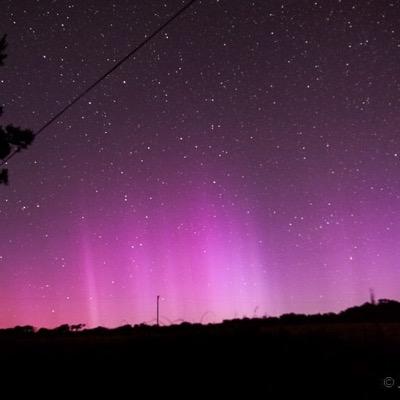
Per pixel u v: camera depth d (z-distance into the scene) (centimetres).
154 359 738
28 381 755
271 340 723
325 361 655
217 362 695
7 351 856
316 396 591
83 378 739
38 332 1620
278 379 635
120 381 710
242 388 638
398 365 629
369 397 575
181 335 779
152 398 659
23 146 1117
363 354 670
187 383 671
